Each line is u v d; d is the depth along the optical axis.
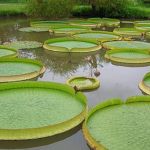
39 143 5.71
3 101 6.89
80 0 22.17
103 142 5.37
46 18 21.56
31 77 9.09
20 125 5.89
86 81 8.84
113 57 11.38
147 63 11.23
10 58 10.18
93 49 12.87
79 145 5.71
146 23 20.44
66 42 14.00
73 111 6.48
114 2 23.02
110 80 9.34
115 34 16.03
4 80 8.68
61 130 5.89
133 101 6.98
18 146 5.66
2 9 21.64
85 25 19.55
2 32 16.94
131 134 5.62
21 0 25.73
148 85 8.38
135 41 14.73
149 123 6.04
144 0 27.97
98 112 6.45
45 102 6.88
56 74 9.80
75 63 11.20
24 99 7.01
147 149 5.19
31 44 13.88
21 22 20.38
